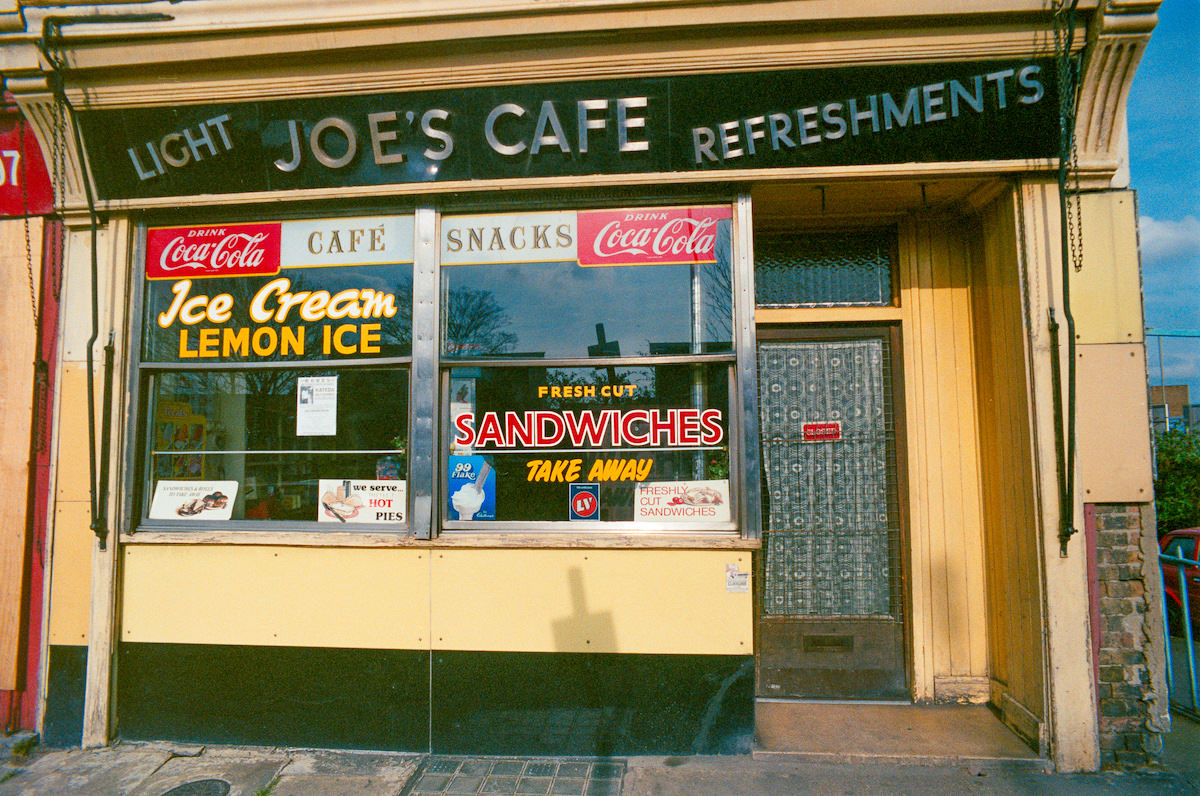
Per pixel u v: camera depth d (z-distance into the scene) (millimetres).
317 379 3738
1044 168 3352
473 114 3492
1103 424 3322
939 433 4004
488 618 3428
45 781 3205
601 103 3414
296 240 3760
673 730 3338
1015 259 3445
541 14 3309
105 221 3832
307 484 3701
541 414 3594
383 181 3607
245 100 3559
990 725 3600
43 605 3701
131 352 3768
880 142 3389
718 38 3312
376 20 3352
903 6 3205
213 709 3547
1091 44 3156
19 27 3496
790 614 4051
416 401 3566
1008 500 3609
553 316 3611
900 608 4016
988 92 3281
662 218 3582
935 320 4039
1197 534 6230
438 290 3623
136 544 3635
